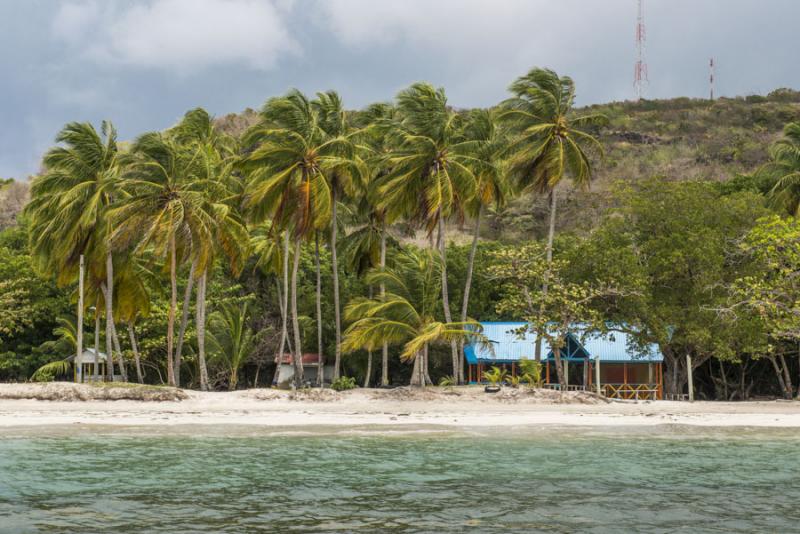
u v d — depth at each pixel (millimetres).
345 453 22688
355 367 54188
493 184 47406
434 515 14062
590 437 26969
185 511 14375
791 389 47469
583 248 44688
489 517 13906
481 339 40969
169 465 20203
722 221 44625
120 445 24188
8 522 13352
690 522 13586
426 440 25828
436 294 41000
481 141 45656
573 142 44688
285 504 15094
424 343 40125
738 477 18656
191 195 39344
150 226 39469
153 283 49156
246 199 44281
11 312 48469
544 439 26281
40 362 50781
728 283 43344
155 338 50594
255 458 21547
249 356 52531
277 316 56844
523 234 85562
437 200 41844
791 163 49594
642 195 46719
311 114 42500
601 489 16906
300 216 41156
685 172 102562
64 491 16469
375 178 48375
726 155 107000
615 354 45781
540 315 40281
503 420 32219
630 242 46312
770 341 43719
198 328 42969
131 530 12766
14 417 31625
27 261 51938
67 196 39062
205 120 51125
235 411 34625
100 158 41531
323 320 54562
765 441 26266
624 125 121250
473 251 47469
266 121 43094
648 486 17328
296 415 33531
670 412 35812
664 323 42750
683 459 21766
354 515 14039
